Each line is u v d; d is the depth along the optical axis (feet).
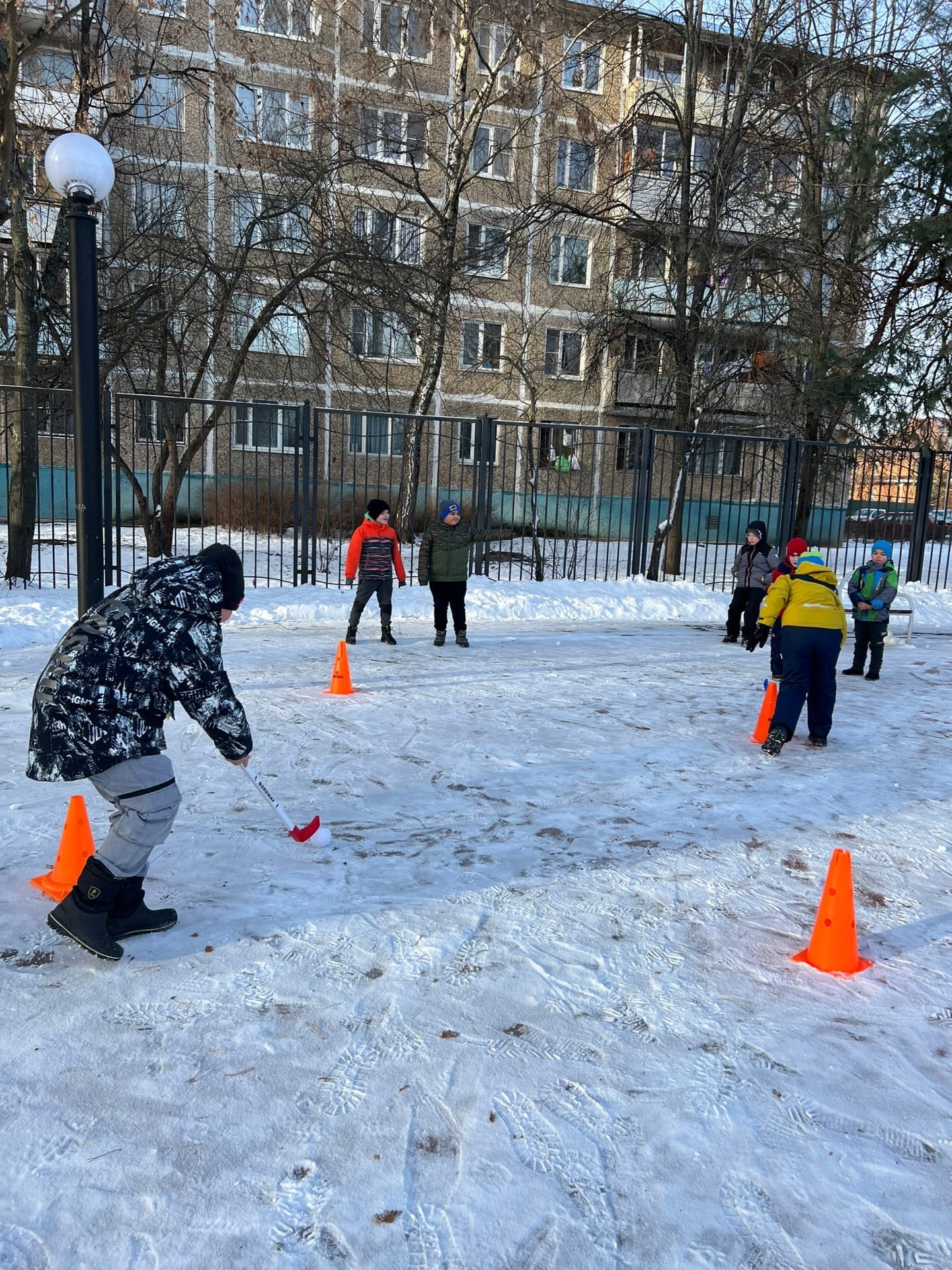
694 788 17.89
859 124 57.06
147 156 63.00
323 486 78.54
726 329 59.06
